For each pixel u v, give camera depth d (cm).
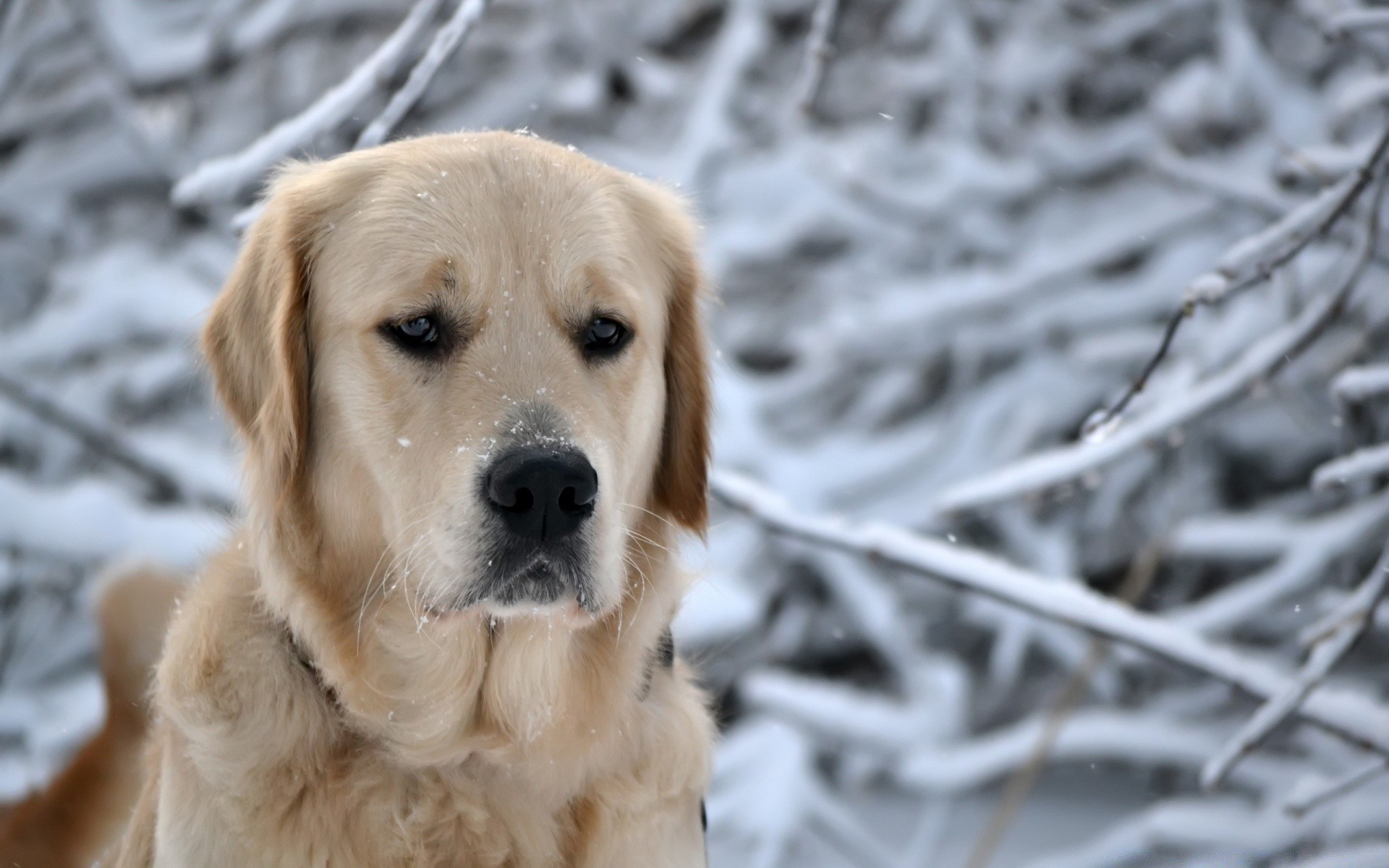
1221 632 943
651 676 422
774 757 928
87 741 488
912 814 1029
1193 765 934
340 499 399
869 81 1187
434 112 1162
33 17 1058
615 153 1114
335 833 376
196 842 368
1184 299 446
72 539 893
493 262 391
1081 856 872
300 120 463
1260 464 1107
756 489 563
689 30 1223
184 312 1007
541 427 373
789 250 1110
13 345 1006
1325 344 991
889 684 1112
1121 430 550
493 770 396
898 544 541
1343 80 1081
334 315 402
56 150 1113
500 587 370
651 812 407
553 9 1149
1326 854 566
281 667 383
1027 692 1098
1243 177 916
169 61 1050
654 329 436
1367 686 997
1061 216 1118
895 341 1072
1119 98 1196
